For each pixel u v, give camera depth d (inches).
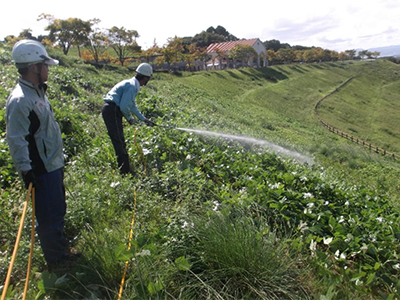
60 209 128.2
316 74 2896.2
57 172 126.6
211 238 135.0
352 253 155.3
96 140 260.7
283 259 135.0
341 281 134.3
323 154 701.3
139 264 120.6
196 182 199.9
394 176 631.2
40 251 132.4
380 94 2694.4
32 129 117.0
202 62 2610.7
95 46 1790.1
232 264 127.3
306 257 145.3
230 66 2871.6
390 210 261.0
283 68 2795.3
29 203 152.6
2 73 452.1
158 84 1091.3
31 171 114.0
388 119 1925.4
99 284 117.8
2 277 121.2
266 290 121.7
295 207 183.9
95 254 126.6
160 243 138.6
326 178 313.6
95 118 349.4
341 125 1614.2
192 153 263.4
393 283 142.3
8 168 198.8
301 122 1424.7
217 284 123.2
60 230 129.0
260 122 924.0
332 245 158.4
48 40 1637.6
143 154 235.6
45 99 124.0
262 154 315.9
